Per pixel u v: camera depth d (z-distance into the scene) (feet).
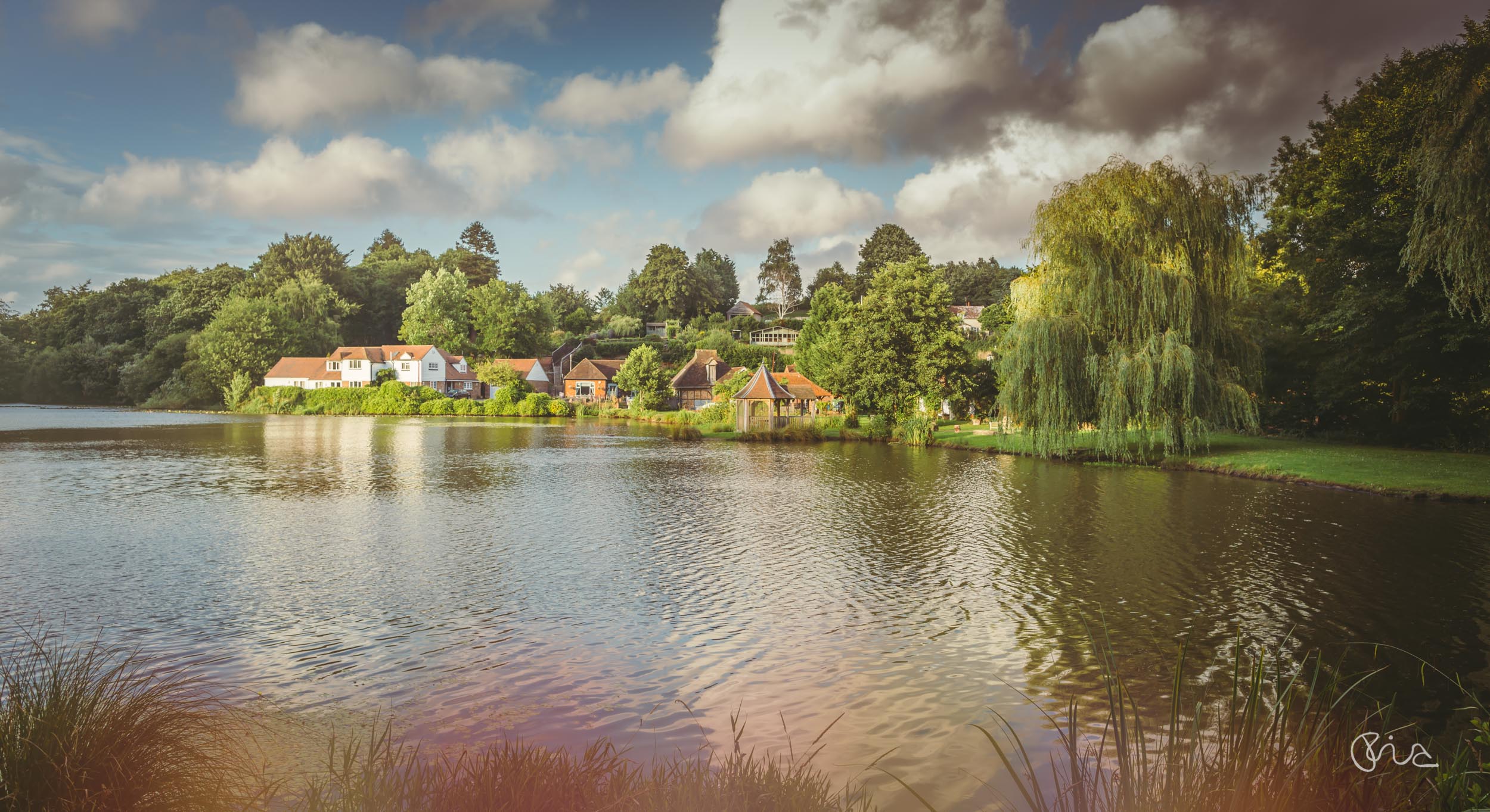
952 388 200.54
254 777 27.84
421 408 339.16
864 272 535.19
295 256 491.72
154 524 82.84
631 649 44.32
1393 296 122.11
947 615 50.47
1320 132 152.56
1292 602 52.37
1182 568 62.18
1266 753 20.21
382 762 29.71
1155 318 127.24
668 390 334.85
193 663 41.93
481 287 519.60
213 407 375.25
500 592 56.39
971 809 27.02
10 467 136.46
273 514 89.92
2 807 18.98
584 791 22.39
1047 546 71.15
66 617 49.88
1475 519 81.51
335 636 46.34
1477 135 89.86
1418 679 38.83
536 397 335.88
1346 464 115.03
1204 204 126.11
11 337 469.98
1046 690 38.29
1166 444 131.34
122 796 20.51
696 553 69.15
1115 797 21.22
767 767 29.99
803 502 98.68
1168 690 37.86
